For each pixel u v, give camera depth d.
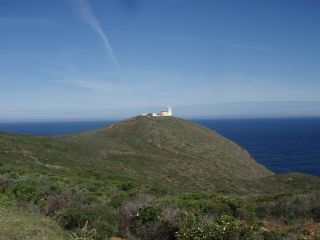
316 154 152.25
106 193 21.08
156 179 48.56
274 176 63.34
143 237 12.52
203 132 102.31
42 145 53.56
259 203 17.70
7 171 27.34
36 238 10.47
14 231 10.59
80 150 58.84
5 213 13.01
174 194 26.05
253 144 198.50
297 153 156.88
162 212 13.22
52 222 12.91
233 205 15.59
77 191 17.70
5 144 47.66
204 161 73.69
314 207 16.02
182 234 11.59
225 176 62.97
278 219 15.57
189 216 12.75
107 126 103.81
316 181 59.78
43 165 39.66
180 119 110.00
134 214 13.39
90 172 39.78
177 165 62.03
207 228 11.59
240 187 52.16
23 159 41.16
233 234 11.40
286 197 18.23
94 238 11.86
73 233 11.84
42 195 16.42
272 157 145.62
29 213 13.85
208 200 17.39
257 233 12.09
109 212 13.49
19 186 17.48
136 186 27.33
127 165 55.41
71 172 37.59
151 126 95.88
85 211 13.21
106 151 64.69
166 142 86.00
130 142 82.19
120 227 12.97
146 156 66.00
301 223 14.49
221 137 104.69
